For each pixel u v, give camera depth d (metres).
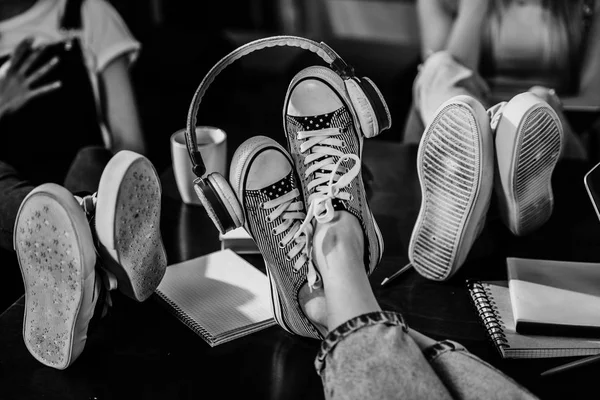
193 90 2.07
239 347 0.99
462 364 0.83
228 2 2.01
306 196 1.10
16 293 1.41
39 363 0.97
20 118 1.77
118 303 1.09
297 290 0.98
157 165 1.97
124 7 1.95
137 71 2.05
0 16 1.73
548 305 0.97
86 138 1.86
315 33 2.00
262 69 2.07
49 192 0.85
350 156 1.04
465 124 0.99
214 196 0.96
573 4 1.68
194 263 1.16
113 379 0.93
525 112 0.99
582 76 1.73
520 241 1.21
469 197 1.02
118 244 0.90
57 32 1.77
